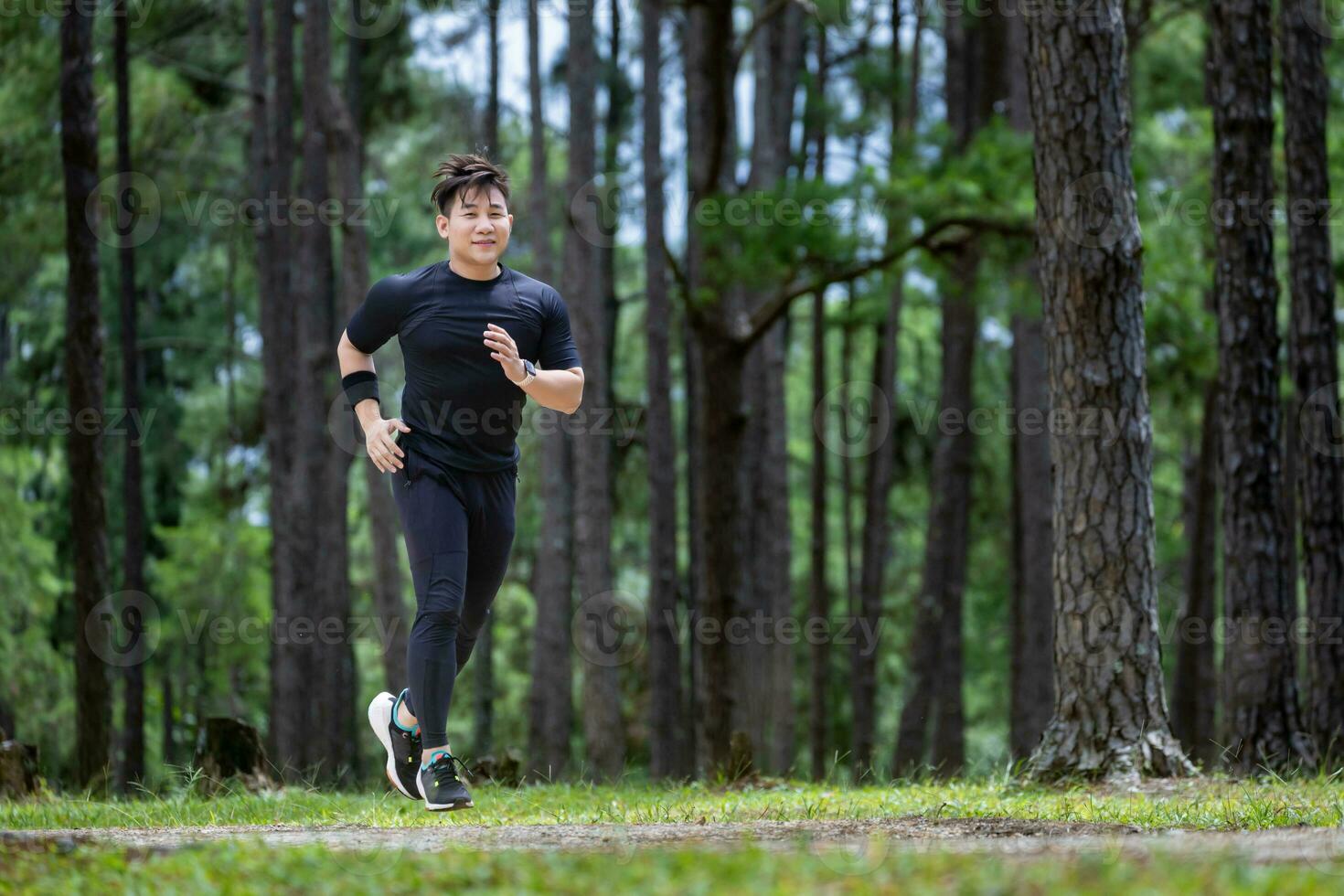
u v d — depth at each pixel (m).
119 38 16.34
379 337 5.30
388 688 19.14
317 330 18.48
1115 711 8.34
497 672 28.91
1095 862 3.02
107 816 6.80
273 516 18.83
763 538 23.05
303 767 17.81
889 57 24.52
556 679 20.34
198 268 26.27
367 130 24.83
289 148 18.59
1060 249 8.62
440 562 5.12
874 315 22.27
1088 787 8.09
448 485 5.17
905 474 26.78
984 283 15.01
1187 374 16.34
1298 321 12.44
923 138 14.66
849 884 2.86
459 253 5.27
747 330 16.03
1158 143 18.94
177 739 24.64
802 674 31.27
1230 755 10.16
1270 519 11.13
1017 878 2.87
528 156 27.33
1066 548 8.55
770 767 22.45
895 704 32.06
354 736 21.09
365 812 6.54
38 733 22.28
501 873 3.13
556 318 5.43
